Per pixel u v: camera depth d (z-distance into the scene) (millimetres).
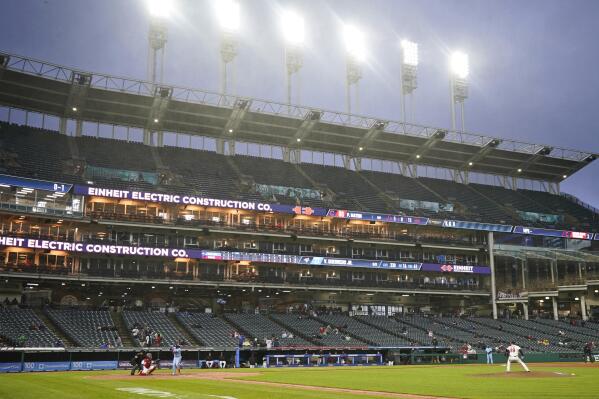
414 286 81812
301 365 59594
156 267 70312
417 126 89312
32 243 60531
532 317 88562
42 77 69375
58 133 76438
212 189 74812
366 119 87562
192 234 72188
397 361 64312
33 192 62625
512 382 31156
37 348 48375
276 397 20969
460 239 88312
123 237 68938
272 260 72625
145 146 80750
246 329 65375
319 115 81812
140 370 39469
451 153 95812
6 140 70062
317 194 82125
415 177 98250
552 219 96875
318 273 79125
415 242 82625
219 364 55562
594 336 80750
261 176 82250
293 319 71750
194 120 80688
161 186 71750
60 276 62438
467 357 66438
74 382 29172
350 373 42469
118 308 65812
